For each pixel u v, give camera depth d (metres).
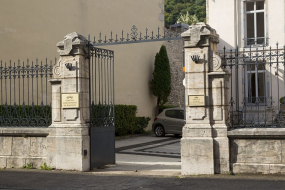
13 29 13.78
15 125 9.97
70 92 9.32
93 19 18.14
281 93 17.38
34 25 14.70
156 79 22.75
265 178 7.69
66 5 16.41
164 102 23.27
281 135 7.73
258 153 8.00
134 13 21.62
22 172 9.18
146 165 10.28
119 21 20.23
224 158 8.14
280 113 8.47
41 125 9.80
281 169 7.78
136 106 19.94
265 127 8.14
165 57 22.78
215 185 7.26
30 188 7.55
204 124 8.29
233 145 8.18
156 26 24.03
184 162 8.36
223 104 8.22
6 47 13.49
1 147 9.93
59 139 9.32
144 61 22.52
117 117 18.03
